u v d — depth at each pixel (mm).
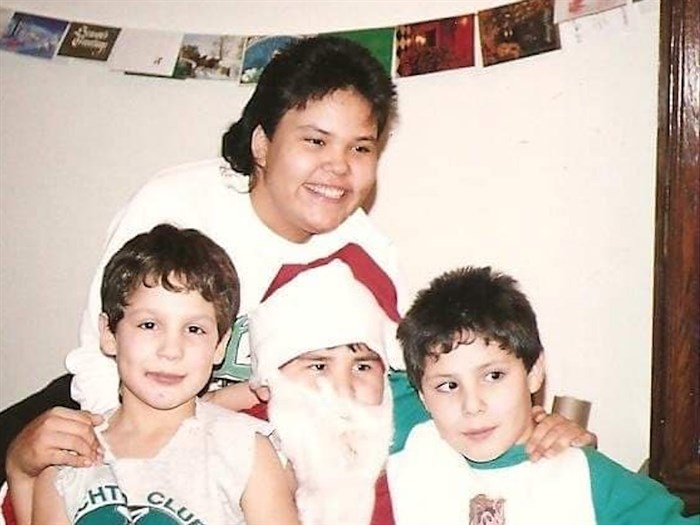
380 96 1520
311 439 1416
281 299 1457
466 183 2254
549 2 2127
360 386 1448
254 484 1350
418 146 2275
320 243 1592
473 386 1378
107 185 2428
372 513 1422
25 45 2396
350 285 1470
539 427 1420
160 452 1351
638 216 2141
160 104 2391
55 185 2451
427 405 1424
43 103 2439
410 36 2227
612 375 2178
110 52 2365
